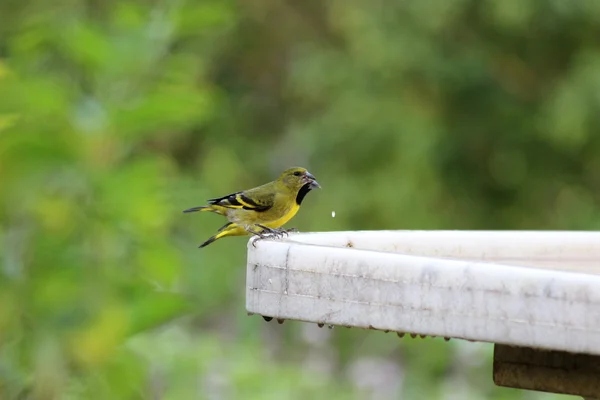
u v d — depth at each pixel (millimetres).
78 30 9305
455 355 16516
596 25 17875
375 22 19000
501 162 18859
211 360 13391
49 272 8539
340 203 19688
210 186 23062
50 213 8648
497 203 19078
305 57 21594
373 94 19531
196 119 9555
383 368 17250
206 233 20141
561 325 4449
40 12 18078
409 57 18516
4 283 8359
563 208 19203
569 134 17797
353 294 5000
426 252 6965
